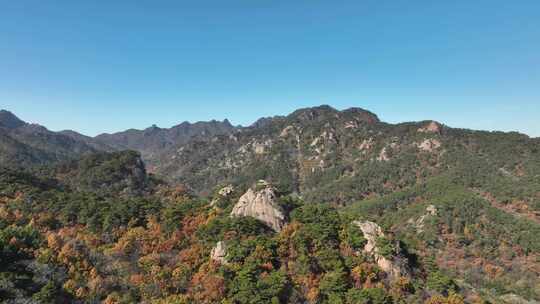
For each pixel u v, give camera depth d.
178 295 61.81
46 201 108.62
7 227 76.19
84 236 85.75
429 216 181.12
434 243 162.62
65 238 78.75
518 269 138.00
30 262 63.72
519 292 120.56
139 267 72.25
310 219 85.31
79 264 67.00
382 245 75.12
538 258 142.12
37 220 93.00
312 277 68.06
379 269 71.25
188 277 69.06
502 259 146.75
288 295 63.84
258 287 62.88
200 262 73.62
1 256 62.09
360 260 72.50
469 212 176.62
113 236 88.44
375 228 79.81
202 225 87.19
